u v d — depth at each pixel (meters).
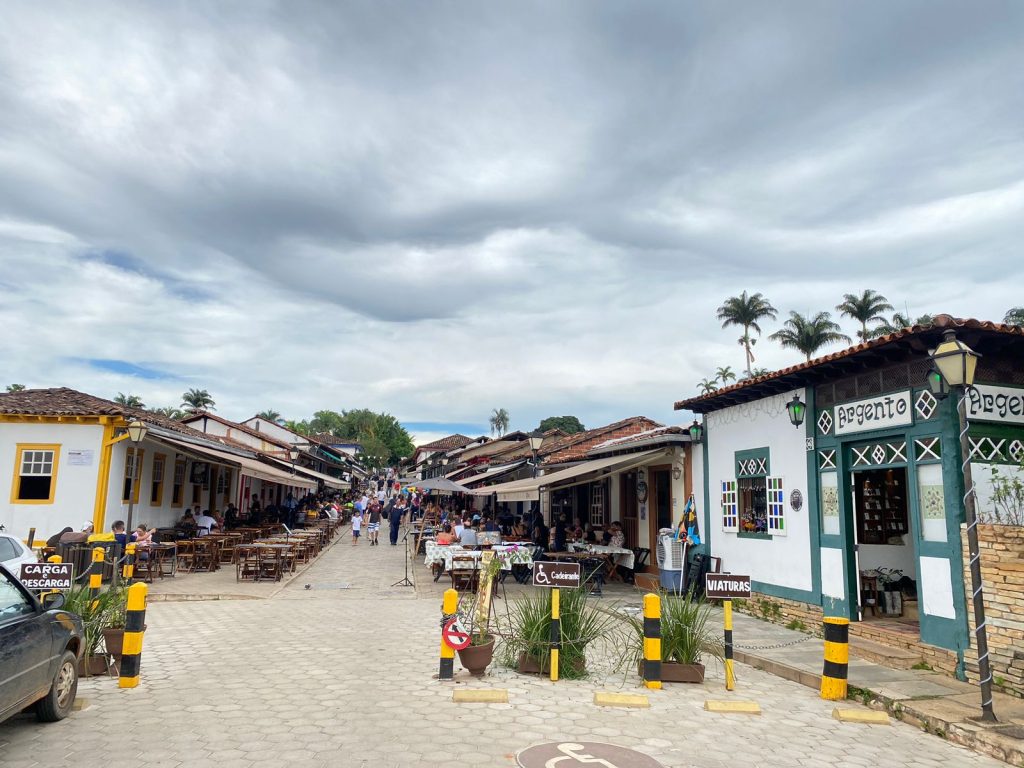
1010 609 7.69
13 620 5.55
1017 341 8.88
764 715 7.04
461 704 6.98
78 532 15.98
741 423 13.57
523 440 37.66
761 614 12.48
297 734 5.94
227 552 21.00
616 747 5.84
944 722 6.70
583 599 8.82
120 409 18.88
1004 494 8.73
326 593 15.66
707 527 14.64
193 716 6.42
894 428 9.61
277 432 55.62
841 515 10.65
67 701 6.36
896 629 9.73
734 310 64.81
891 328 55.78
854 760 5.87
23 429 18.39
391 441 123.00
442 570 18.11
